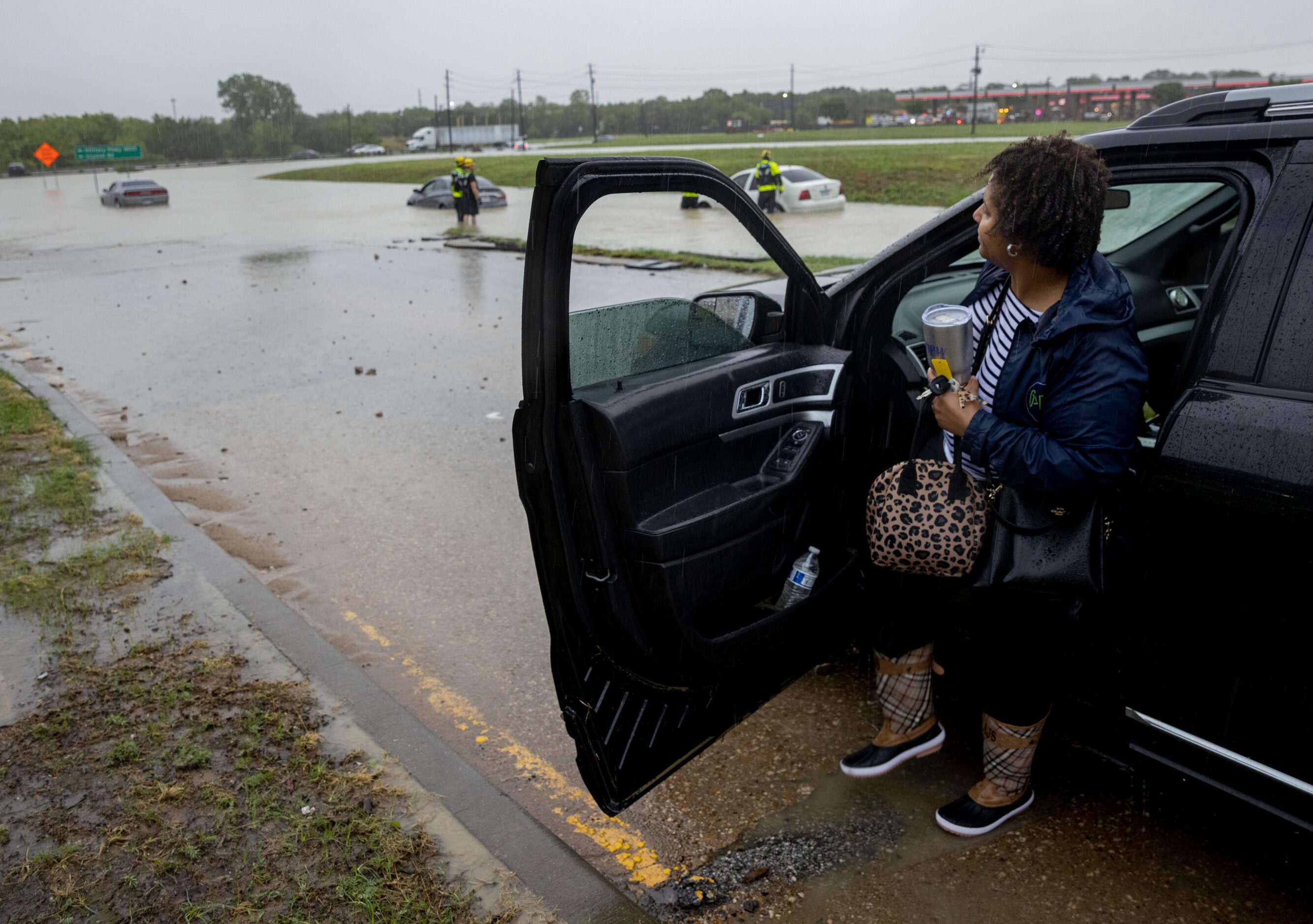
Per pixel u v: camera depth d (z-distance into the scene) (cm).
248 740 292
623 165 197
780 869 242
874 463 287
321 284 1326
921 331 350
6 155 11088
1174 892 228
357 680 329
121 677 328
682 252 1246
